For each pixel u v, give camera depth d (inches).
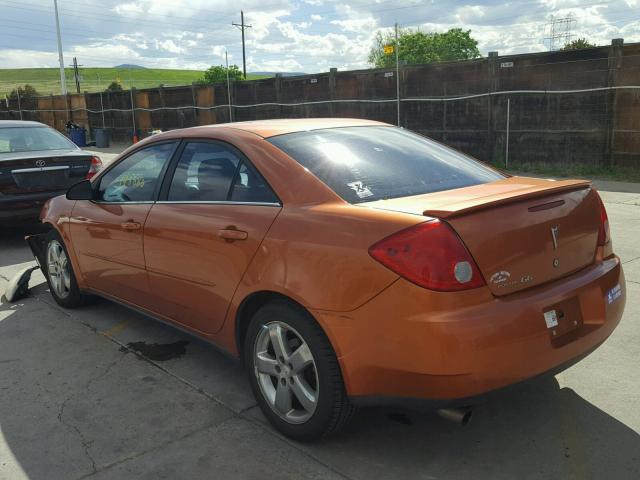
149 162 155.9
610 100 476.7
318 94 720.3
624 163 480.7
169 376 146.6
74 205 182.2
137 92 1034.1
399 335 94.2
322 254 103.3
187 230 132.8
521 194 103.3
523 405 126.0
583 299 107.6
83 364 155.0
